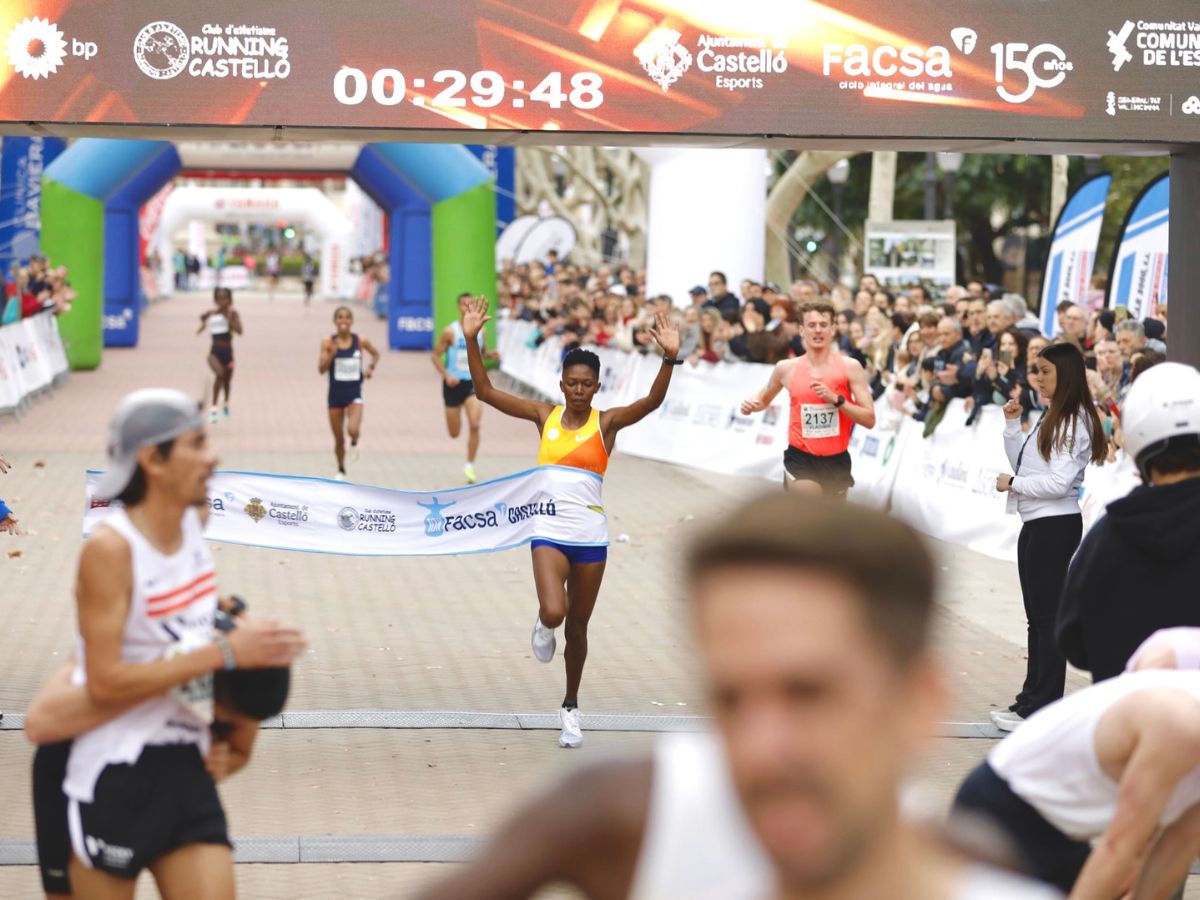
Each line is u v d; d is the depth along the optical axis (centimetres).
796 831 225
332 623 1744
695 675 232
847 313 2817
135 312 6097
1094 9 1614
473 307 1324
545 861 309
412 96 1573
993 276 7844
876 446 2539
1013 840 628
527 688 1470
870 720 224
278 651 623
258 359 5850
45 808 637
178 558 629
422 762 1233
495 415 4100
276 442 3359
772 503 233
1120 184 6662
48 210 5000
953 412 2303
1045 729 618
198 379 4903
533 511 1366
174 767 628
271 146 6022
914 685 231
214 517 1394
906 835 241
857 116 1609
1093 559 744
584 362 1272
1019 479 1311
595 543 1263
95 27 1539
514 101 1581
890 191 5547
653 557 2178
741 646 223
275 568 2052
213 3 1548
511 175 6444
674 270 3681
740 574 225
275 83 1559
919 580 227
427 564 2103
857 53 1600
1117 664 738
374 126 1571
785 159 6694
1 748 1241
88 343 5050
